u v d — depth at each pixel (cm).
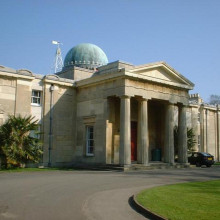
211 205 1011
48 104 2875
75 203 1067
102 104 2767
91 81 2877
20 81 2716
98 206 1034
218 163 4022
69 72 3331
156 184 1622
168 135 2936
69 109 3020
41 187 1406
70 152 2988
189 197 1159
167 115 2972
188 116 4125
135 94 2642
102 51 4356
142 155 2655
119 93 2603
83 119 2970
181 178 1944
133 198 1116
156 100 2931
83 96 3009
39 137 2811
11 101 2652
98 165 2639
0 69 2584
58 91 2959
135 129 3083
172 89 3005
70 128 3009
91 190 1360
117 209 999
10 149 2367
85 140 2944
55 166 2855
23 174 2044
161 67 2889
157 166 2688
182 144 3089
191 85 3152
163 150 3209
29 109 2755
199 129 4338
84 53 4159
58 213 916
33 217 860
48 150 2831
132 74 2598
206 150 4356
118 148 2819
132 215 926
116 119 2841
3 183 1533
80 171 2348
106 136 2683
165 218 832
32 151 2486
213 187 1480
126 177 1919
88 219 861
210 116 4538
